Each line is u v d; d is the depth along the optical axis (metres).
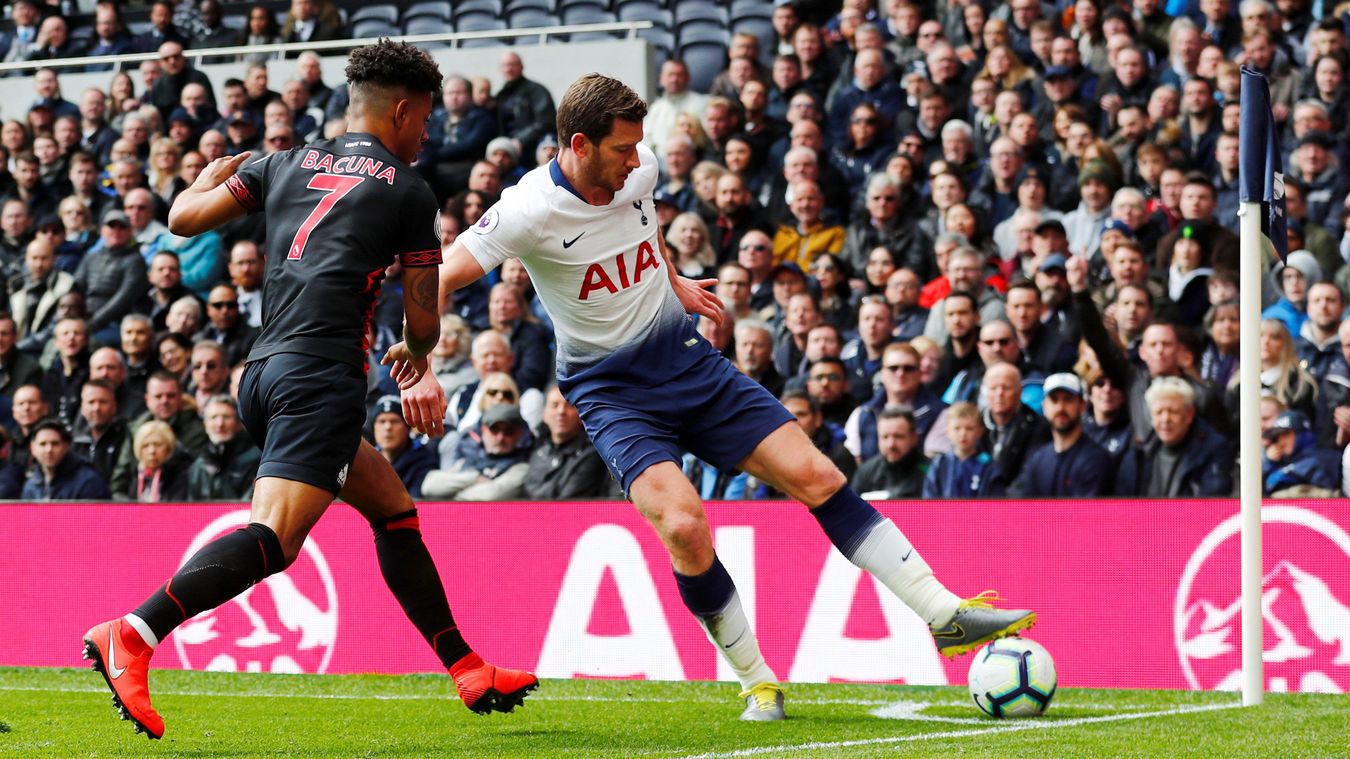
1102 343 22.17
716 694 17.06
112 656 9.62
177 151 30.70
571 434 22.73
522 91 29.58
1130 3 27.78
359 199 10.62
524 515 19.78
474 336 25.64
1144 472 21.47
